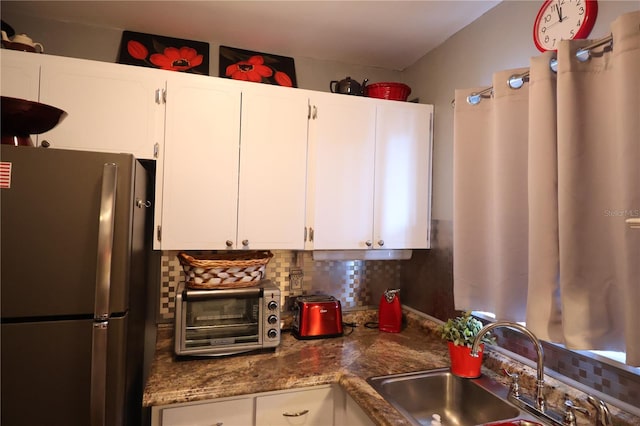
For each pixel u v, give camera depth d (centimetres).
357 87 204
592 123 115
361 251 206
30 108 128
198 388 137
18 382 115
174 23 190
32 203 117
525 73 138
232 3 172
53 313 118
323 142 193
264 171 184
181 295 163
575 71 116
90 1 172
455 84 196
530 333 125
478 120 163
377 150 202
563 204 115
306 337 195
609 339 112
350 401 146
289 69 222
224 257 199
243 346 170
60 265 119
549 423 117
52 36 187
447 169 200
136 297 146
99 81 163
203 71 204
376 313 231
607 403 116
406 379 149
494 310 149
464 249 164
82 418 120
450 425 148
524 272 141
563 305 114
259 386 142
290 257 220
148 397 131
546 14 142
